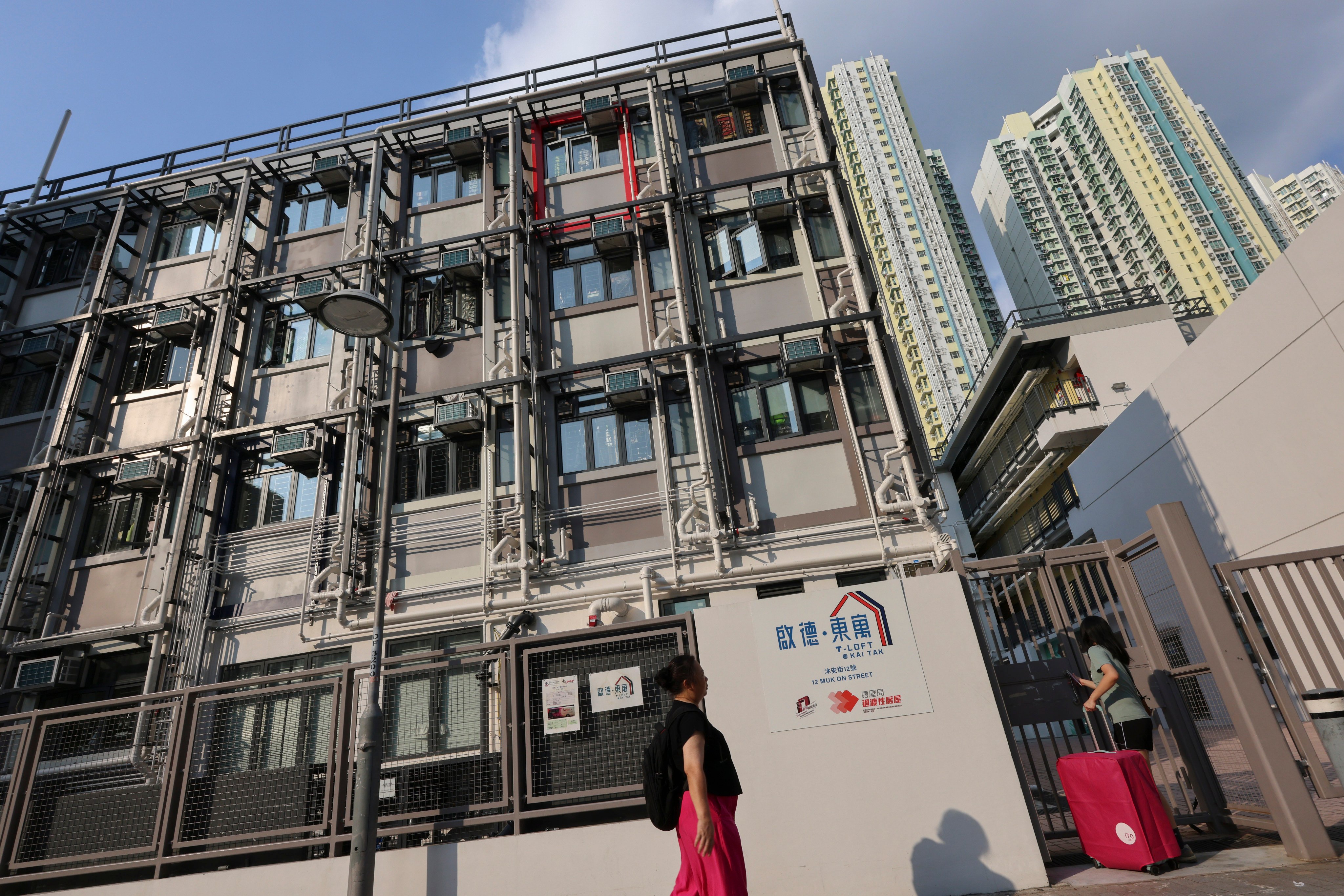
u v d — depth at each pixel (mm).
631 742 6480
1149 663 6691
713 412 13516
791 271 14852
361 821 6320
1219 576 6309
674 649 6707
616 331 14891
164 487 14445
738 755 6113
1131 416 18625
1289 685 11141
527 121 17156
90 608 13727
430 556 13422
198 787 7086
